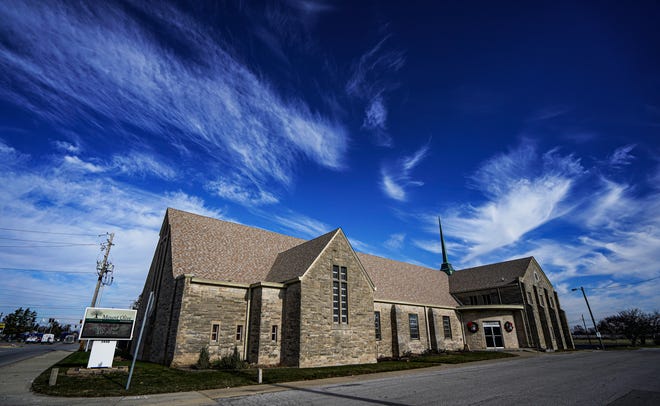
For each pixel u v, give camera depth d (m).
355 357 24.72
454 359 28.03
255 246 30.97
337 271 26.05
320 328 23.27
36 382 14.35
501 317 39.03
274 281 26.16
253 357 22.47
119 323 18.44
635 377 16.98
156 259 30.38
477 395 12.48
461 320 40.38
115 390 13.15
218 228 30.30
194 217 29.73
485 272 47.88
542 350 38.25
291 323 23.14
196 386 14.40
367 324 26.38
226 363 20.45
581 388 13.87
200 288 22.61
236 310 23.80
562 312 49.59
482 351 36.75
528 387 14.23
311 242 28.77
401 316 33.72
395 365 23.41
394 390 13.84
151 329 26.38
